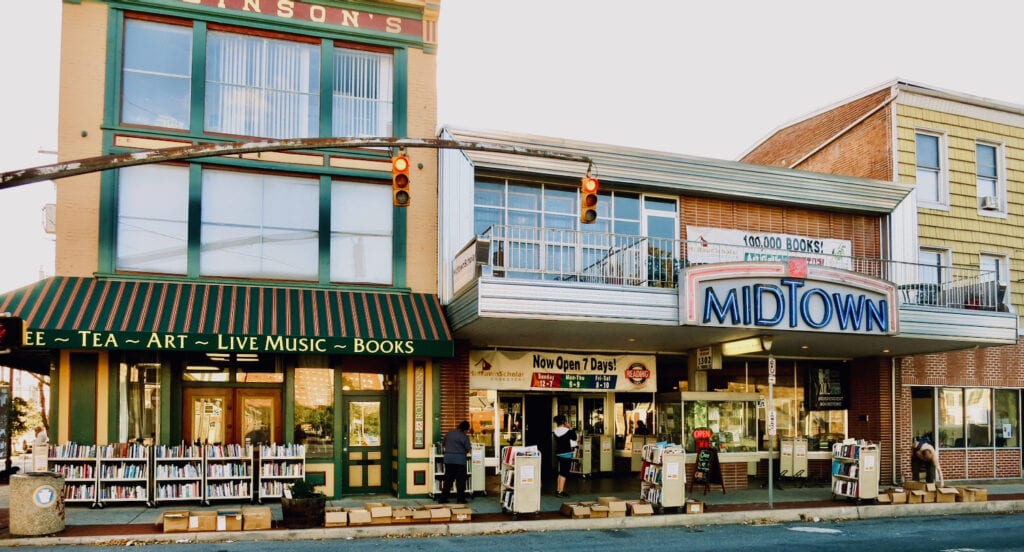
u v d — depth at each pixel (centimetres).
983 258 2150
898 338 1666
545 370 1805
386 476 1641
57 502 1173
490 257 1423
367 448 1634
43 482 1160
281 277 1574
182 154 970
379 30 1677
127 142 1499
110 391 1450
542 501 1596
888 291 1598
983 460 2105
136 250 1499
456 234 1627
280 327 1439
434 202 1681
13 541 1114
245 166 1569
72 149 1470
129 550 1095
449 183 1634
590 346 1820
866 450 1627
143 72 1541
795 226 1938
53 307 1352
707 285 1484
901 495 1628
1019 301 2150
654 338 1680
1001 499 1702
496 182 1717
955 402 2105
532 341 1730
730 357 1978
